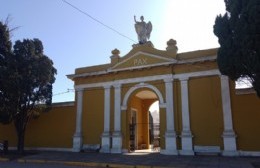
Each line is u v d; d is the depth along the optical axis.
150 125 28.53
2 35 24.06
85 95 25.39
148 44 23.25
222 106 20.27
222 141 19.91
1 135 28.72
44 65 23.94
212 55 20.86
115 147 23.05
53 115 26.70
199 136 20.62
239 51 15.11
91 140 24.28
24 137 26.75
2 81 22.55
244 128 19.47
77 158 19.80
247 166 14.93
